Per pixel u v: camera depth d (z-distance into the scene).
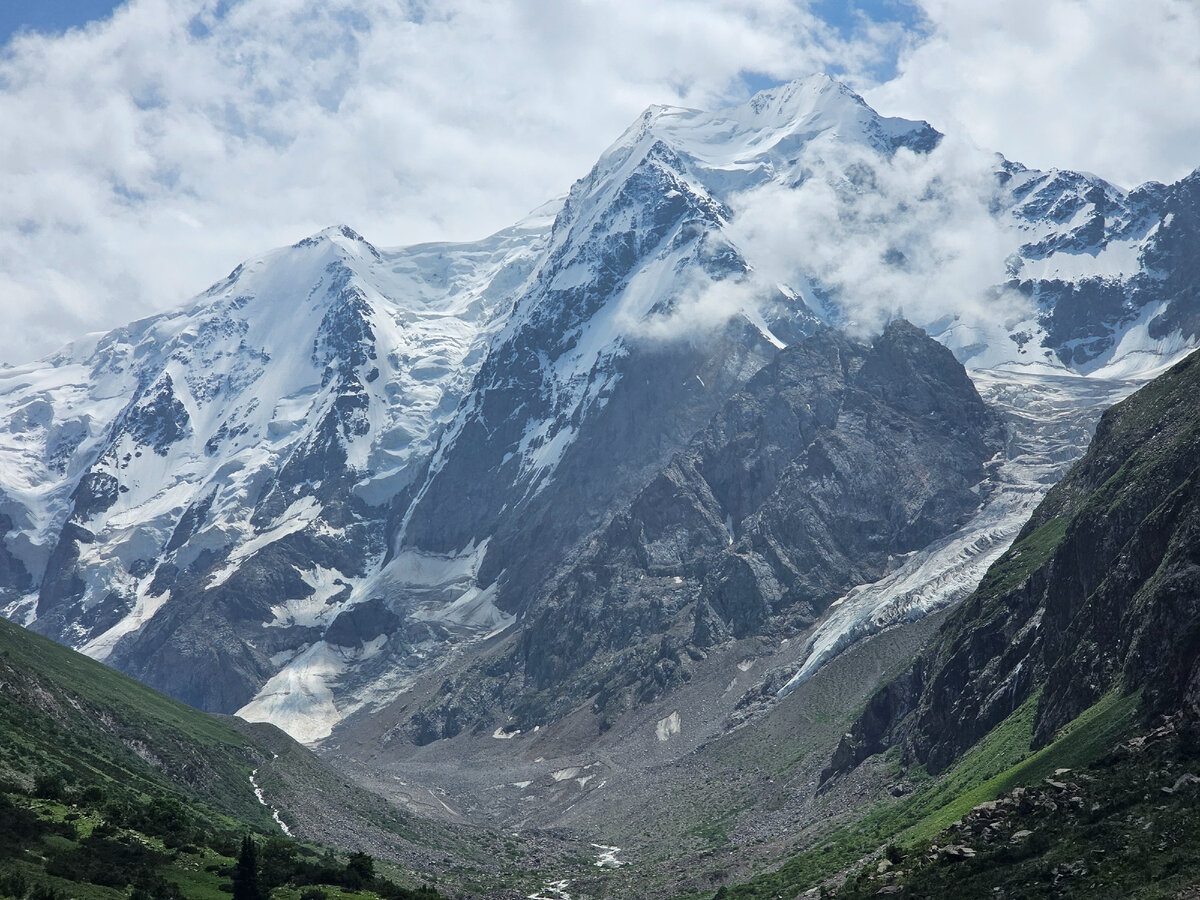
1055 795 147.62
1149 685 161.38
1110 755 151.62
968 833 149.88
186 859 167.62
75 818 170.38
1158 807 137.38
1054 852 137.75
